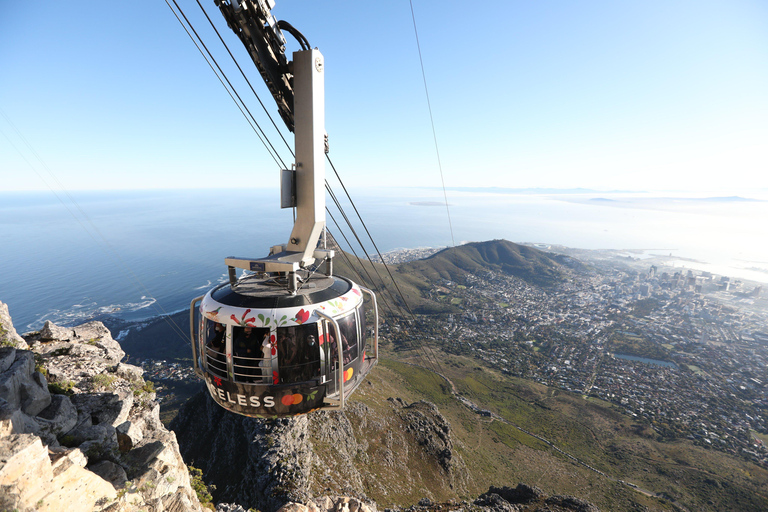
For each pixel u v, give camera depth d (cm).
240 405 689
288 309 668
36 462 667
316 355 679
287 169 714
